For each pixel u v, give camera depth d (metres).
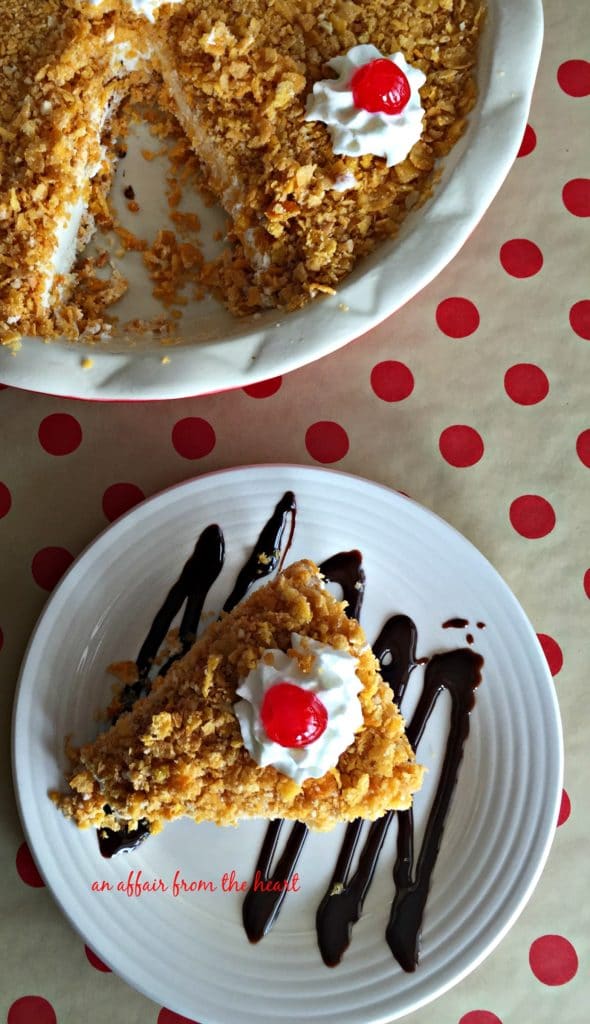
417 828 0.51
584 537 0.54
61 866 0.49
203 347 0.50
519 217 0.56
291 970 0.49
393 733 0.48
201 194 0.56
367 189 0.51
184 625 0.52
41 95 0.53
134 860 0.50
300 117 0.52
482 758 0.51
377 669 0.50
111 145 0.57
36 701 0.50
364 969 0.49
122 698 0.51
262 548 0.52
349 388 0.55
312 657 0.48
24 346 0.50
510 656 0.51
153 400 0.53
